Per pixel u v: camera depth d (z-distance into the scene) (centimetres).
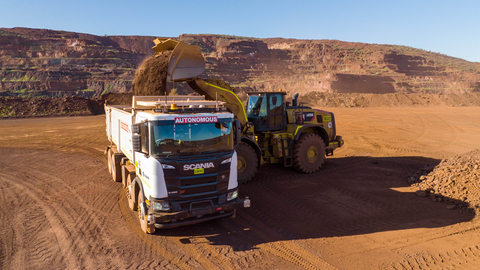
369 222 729
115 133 1045
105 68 14538
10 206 856
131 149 752
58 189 1010
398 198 879
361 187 991
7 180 1120
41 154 1612
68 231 695
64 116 3919
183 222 612
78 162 1424
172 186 595
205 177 619
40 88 11519
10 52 14588
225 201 650
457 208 781
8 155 1585
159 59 1032
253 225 722
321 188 986
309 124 1159
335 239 650
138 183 679
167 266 550
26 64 13862
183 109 643
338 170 1210
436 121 3156
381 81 15925
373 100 6444
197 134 617
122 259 574
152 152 592
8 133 2409
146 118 611
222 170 637
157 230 698
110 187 1027
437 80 18488
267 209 817
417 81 17625
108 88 12106
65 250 608
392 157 1461
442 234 658
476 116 3684
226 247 620
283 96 1146
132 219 761
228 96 1033
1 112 3741
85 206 852
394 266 546
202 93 1044
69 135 2308
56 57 14875
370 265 550
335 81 13950
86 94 11750
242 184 1027
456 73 19862
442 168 975
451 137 2131
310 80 14675
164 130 593
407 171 1177
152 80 1006
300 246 621
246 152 1009
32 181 1105
